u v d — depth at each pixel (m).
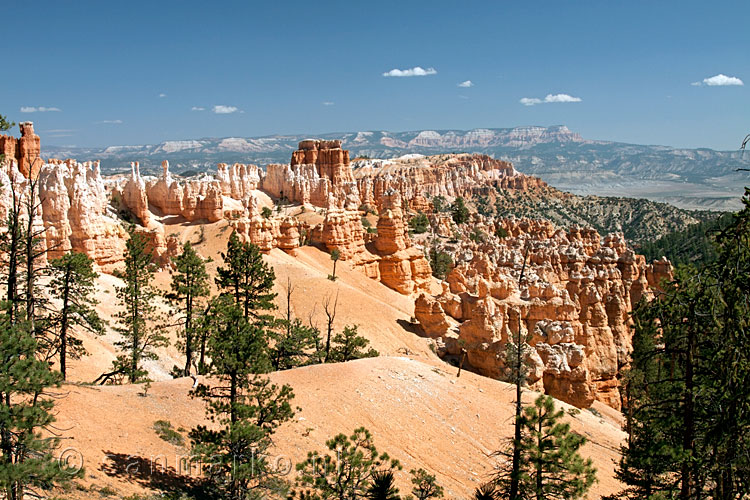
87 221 71.50
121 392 40.16
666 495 29.42
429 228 168.12
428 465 44.31
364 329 83.81
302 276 96.25
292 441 40.25
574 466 30.47
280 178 166.75
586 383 68.88
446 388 56.53
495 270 102.44
